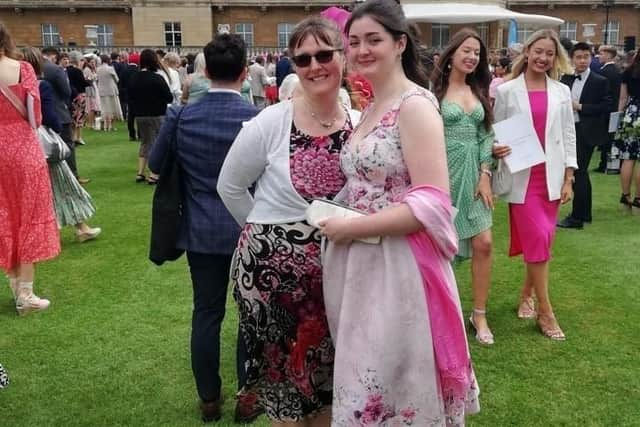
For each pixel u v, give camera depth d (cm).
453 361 207
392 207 200
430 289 204
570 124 416
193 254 307
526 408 332
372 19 206
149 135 923
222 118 299
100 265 568
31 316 457
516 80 415
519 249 427
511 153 395
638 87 732
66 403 339
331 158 235
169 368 378
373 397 205
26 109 445
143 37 3322
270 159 240
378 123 209
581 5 3366
